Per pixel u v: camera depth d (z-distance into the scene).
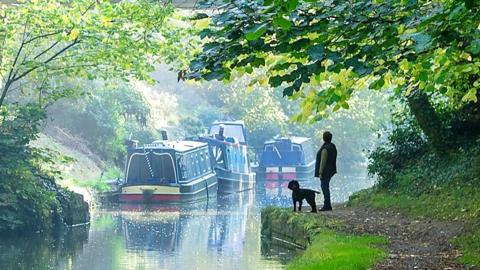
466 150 36.50
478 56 14.55
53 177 39.22
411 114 40.34
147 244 32.94
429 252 22.22
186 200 56.25
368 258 20.84
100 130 64.62
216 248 31.53
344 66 12.58
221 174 64.62
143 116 71.62
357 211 34.16
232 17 12.52
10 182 35.28
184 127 81.75
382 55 12.84
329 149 34.88
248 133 88.19
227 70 12.87
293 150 78.25
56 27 36.09
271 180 77.19
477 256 20.86
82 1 35.72
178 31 36.41
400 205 33.84
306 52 12.63
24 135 36.38
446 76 14.87
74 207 39.12
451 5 11.73
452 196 31.98
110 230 38.06
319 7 13.02
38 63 36.44
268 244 32.62
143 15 35.34
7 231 35.34
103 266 27.31
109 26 35.81
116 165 65.75
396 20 12.73
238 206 53.81
